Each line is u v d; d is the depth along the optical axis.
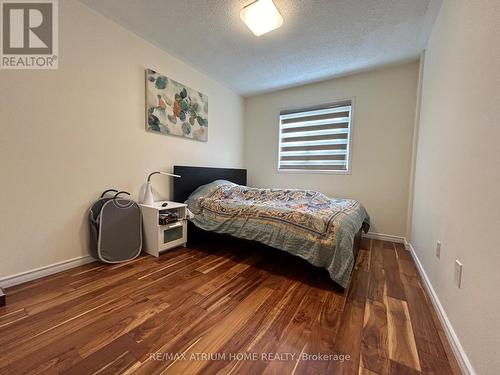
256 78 3.16
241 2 1.76
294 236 1.84
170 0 1.76
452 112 1.35
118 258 2.00
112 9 1.88
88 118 1.91
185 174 2.77
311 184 3.41
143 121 2.35
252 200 2.57
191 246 2.52
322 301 1.49
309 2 1.72
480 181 0.93
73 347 1.04
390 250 2.52
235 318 1.29
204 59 2.66
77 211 1.88
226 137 3.55
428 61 2.16
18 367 0.93
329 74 3.01
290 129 3.58
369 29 2.05
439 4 1.72
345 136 3.14
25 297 1.43
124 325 1.20
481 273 0.88
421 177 2.15
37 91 1.63
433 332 1.21
